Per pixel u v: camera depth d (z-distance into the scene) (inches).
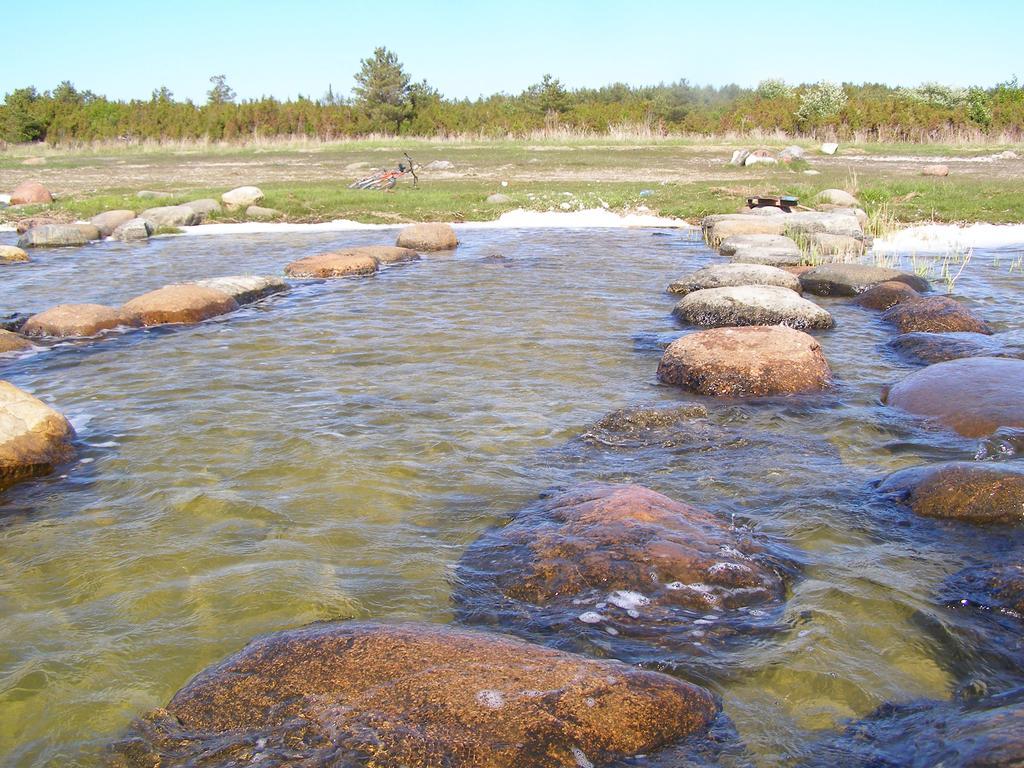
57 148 1589.6
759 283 435.2
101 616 158.4
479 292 450.0
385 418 259.1
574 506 186.2
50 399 285.3
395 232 713.6
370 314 401.4
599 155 1296.8
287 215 792.9
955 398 252.1
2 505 205.8
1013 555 172.1
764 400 273.4
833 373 305.0
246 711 123.3
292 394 283.7
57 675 141.3
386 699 121.0
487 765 110.5
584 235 682.8
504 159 1259.8
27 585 169.8
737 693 133.4
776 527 188.9
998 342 326.0
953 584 163.8
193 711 125.6
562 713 118.1
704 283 440.5
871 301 417.1
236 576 170.9
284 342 352.2
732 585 159.8
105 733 127.3
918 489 196.5
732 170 1082.7
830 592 161.9
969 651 143.8
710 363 285.4
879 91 1899.6
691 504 199.9
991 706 128.3
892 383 284.7
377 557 177.8
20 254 581.3
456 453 232.1
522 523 184.2
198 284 423.2
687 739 120.5
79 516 199.3
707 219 661.9
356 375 305.1
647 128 1584.6
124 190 968.9
